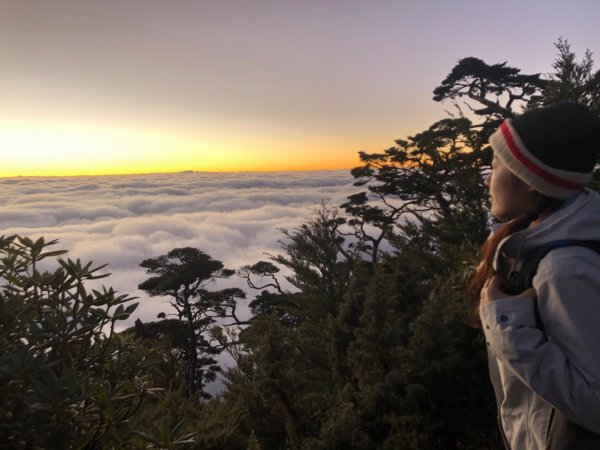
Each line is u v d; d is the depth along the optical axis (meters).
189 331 40.59
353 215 28.97
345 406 4.80
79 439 1.53
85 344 1.72
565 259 0.92
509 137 1.03
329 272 13.88
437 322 4.70
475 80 29.27
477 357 4.47
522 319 0.97
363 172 25.42
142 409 2.08
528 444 1.09
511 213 1.10
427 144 19.97
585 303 0.89
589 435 0.95
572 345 0.90
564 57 9.24
